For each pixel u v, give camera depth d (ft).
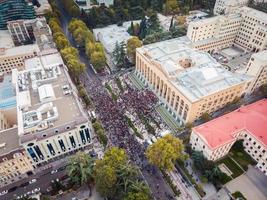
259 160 426.51
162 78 544.21
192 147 457.27
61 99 473.67
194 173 426.51
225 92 507.30
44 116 432.66
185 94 479.41
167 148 400.47
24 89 495.82
